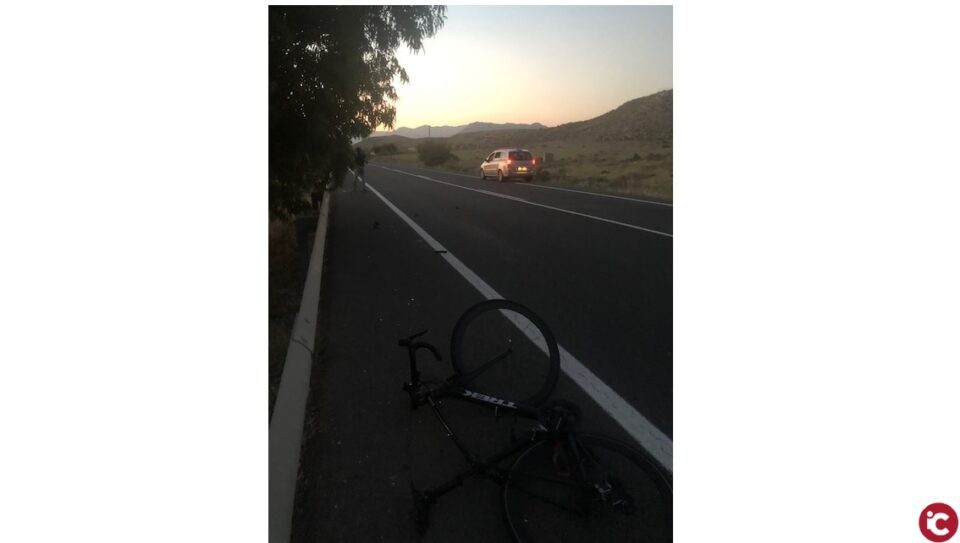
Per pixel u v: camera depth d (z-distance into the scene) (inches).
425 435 148.7
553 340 162.9
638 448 140.2
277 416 136.7
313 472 133.9
